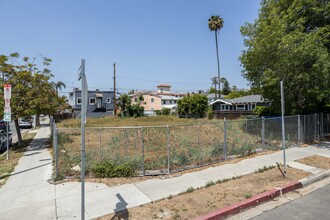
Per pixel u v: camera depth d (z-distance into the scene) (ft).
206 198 16.83
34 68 39.93
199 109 108.06
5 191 18.54
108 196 17.21
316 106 46.98
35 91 38.47
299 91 41.73
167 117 107.65
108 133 44.04
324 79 34.40
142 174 21.65
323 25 39.99
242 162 26.55
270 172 23.08
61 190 18.51
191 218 13.98
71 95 172.76
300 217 14.51
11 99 36.42
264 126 33.68
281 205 16.52
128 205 15.74
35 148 39.93
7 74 37.24
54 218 14.08
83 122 11.97
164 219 13.88
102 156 24.79
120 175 21.33
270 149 32.91
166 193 17.74
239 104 123.24
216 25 147.13
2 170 24.82
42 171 24.17
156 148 31.24
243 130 33.91
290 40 35.04
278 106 46.44
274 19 39.06
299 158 28.50
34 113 38.91
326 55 33.47
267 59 39.70
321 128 43.83
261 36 40.47
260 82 42.01
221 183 20.02
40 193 17.97
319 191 19.11
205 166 24.93
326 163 26.40
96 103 157.79
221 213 14.64
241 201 16.26
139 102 154.51
